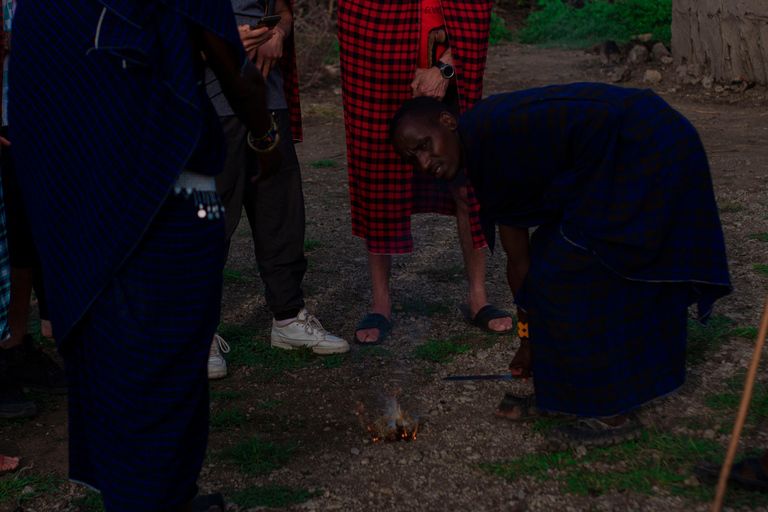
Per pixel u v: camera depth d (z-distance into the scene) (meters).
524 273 2.67
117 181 1.71
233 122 3.10
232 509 2.34
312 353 3.52
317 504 2.35
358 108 3.51
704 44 10.31
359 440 2.74
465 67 3.47
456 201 3.61
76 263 1.77
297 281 3.53
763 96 9.17
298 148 8.49
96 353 1.79
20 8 1.80
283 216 3.36
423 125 2.52
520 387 3.05
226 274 4.67
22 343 3.29
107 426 1.81
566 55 14.95
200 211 1.80
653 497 2.26
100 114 1.71
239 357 3.50
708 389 2.86
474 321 3.72
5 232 2.76
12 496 2.51
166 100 1.67
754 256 4.27
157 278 1.76
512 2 21.50
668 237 2.43
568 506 2.26
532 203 2.51
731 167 6.27
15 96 1.84
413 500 2.35
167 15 1.66
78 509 2.42
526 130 2.35
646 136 2.33
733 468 2.27
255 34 2.92
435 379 3.20
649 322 2.49
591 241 2.36
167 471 1.80
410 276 4.50
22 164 1.88
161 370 1.78
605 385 2.48
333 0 14.66
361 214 3.71
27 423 3.03
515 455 2.57
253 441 2.70
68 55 1.72
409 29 3.41
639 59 12.31
